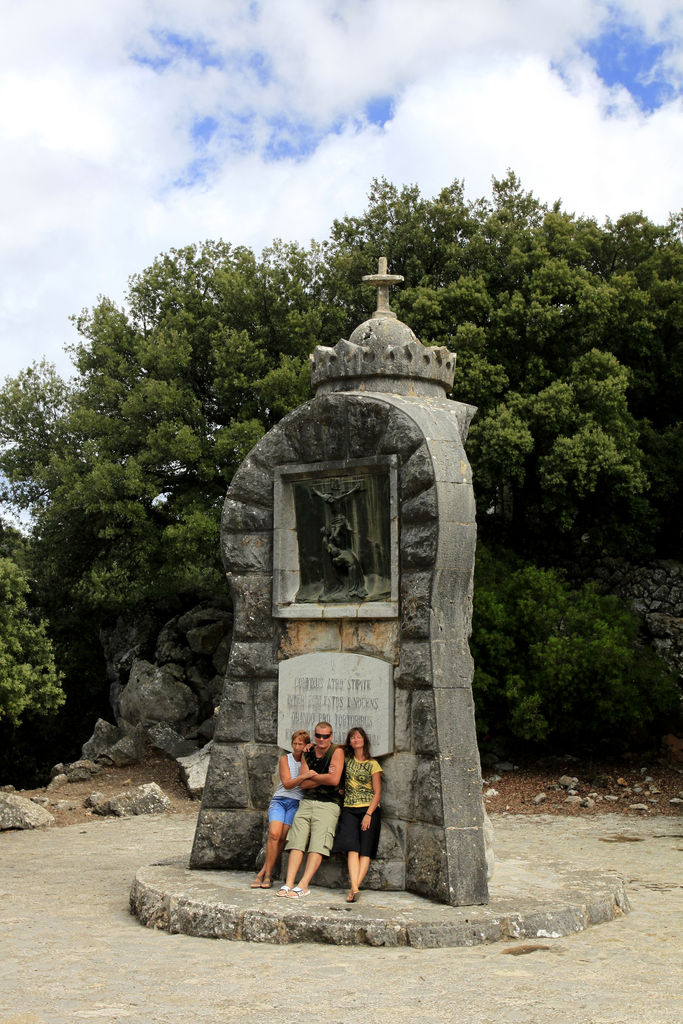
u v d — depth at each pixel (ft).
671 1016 18.37
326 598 29.96
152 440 63.82
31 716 64.54
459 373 62.08
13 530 83.97
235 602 31.32
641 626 63.41
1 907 29.25
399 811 27.68
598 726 57.98
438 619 27.73
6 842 43.29
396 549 28.48
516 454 60.49
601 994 19.83
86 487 64.85
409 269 70.44
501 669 58.23
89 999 19.65
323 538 30.27
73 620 86.28
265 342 68.69
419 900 26.13
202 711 66.28
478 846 26.48
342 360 31.14
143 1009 18.95
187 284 70.85
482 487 63.36
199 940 24.73
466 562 28.27
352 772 27.71
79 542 73.00
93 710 88.33
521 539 70.95
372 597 29.22
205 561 66.95
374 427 29.27
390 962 22.34
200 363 69.97
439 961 22.41
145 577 69.46
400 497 28.60
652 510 66.59
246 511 31.35
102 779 59.26
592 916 26.18
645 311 68.44
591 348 66.59
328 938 24.09
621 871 35.24
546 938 24.66
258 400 66.08
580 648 55.93
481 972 21.45
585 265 73.97
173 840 42.96
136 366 69.15
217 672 67.77
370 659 28.63
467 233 71.61
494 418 61.57
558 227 69.56
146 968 22.02
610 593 67.56
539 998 19.52
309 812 27.35
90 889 32.14
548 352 67.36
